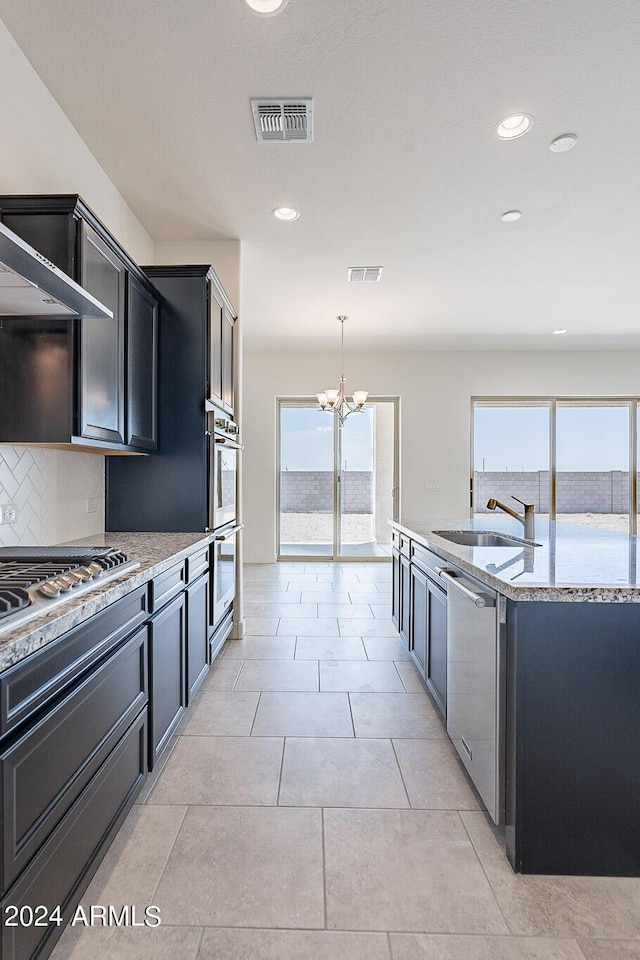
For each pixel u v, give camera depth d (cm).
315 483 650
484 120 212
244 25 165
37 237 170
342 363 624
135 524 267
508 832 143
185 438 266
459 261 362
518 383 629
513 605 138
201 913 125
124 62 180
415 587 274
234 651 312
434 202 280
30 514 197
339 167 246
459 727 183
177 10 160
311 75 187
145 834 153
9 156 172
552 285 411
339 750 201
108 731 133
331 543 650
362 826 157
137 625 155
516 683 137
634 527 641
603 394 630
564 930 121
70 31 168
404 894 131
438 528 293
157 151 231
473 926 122
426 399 628
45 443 171
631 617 136
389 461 653
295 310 469
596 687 137
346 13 161
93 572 136
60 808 107
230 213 289
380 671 281
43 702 101
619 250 346
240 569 337
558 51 177
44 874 100
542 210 290
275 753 199
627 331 543
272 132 218
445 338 570
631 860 137
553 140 226
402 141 226
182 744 205
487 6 160
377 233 317
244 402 628
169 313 267
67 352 170
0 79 167
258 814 163
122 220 271
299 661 296
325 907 127
